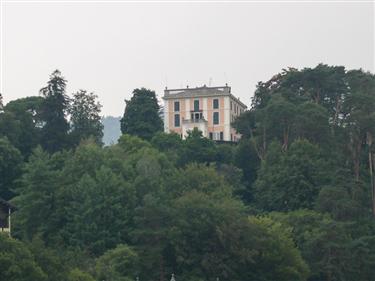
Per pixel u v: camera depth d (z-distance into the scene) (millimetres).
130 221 178500
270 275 169875
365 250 185500
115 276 145750
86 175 184125
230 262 165125
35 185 183125
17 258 118500
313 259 183875
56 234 176625
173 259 168000
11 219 179625
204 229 168500
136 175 199875
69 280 126188
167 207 172375
